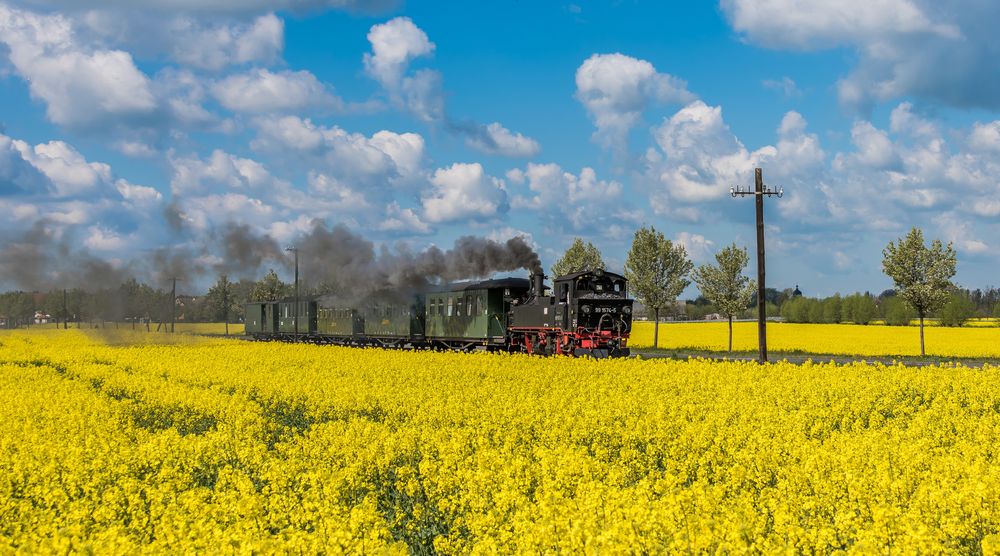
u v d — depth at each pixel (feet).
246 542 25.14
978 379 80.02
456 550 28.43
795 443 42.91
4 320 412.57
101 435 49.52
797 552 25.44
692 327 270.46
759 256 113.39
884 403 66.69
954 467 36.09
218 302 402.52
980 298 467.93
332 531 26.96
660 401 63.26
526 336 134.41
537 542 25.61
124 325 328.29
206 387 84.12
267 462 40.57
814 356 148.56
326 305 199.52
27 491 36.91
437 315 158.71
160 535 28.55
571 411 57.72
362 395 66.08
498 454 41.55
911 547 23.94
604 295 121.70
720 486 32.01
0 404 66.74
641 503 28.02
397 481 38.83
